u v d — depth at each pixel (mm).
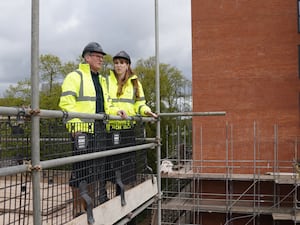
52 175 2943
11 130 2162
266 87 17516
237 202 17312
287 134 17203
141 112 4590
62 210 2951
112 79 4586
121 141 3873
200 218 17578
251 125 17578
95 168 3232
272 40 17562
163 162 17547
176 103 30516
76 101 3480
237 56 17859
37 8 2156
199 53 18281
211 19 18203
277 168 16016
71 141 2881
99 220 2998
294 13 17422
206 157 17984
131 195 3777
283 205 16734
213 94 18031
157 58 4723
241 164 17562
